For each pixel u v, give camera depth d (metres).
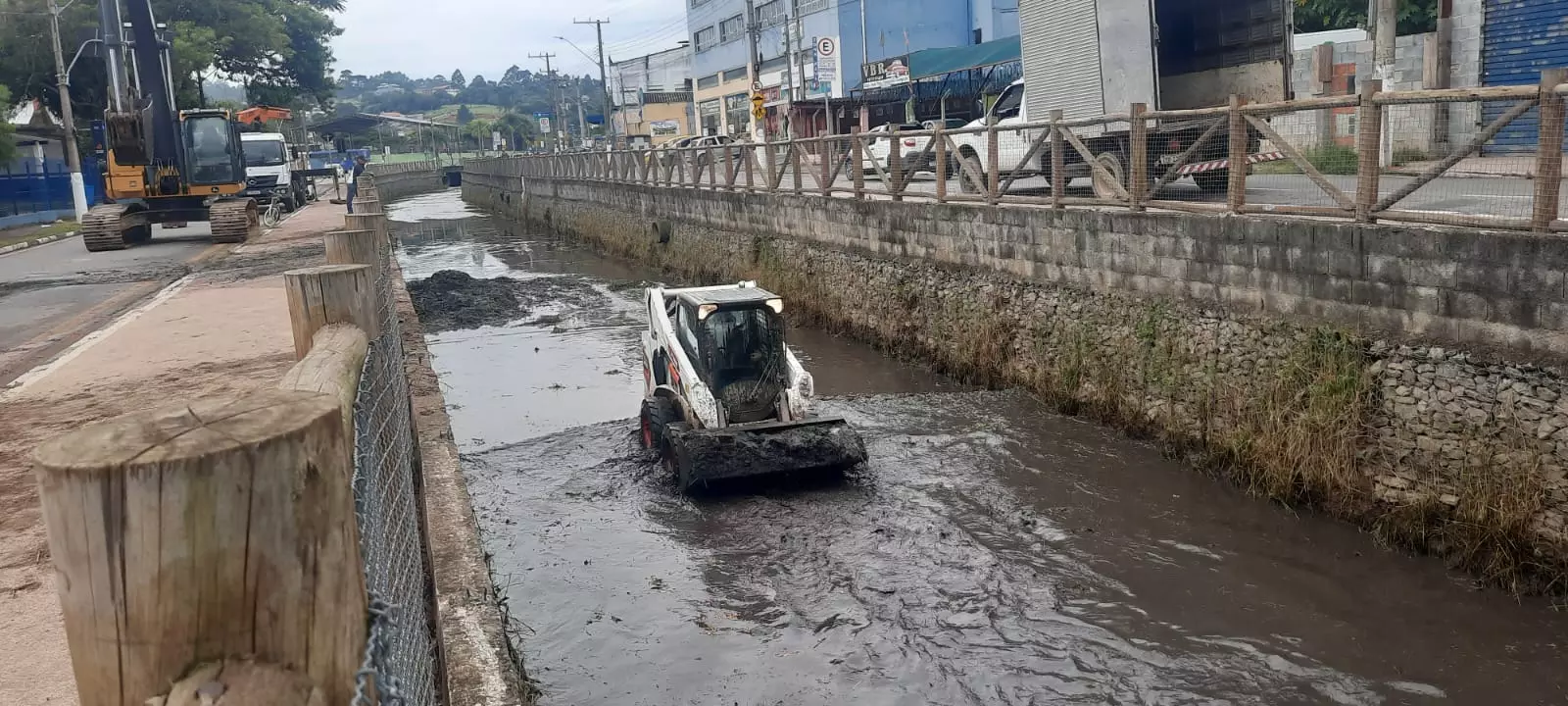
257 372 8.52
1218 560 7.53
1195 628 6.62
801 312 17.38
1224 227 9.32
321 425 1.33
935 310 13.84
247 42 49.44
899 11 46.16
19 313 13.60
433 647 4.34
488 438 11.54
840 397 12.47
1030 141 15.50
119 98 22.75
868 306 15.48
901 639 6.58
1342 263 8.20
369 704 1.44
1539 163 6.78
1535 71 14.88
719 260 21.38
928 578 7.44
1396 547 7.48
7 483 5.83
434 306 20.56
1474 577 6.96
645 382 11.95
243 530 1.22
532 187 41.53
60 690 3.61
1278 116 9.22
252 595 1.25
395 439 3.62
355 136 92.94
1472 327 7.24
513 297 21.41
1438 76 16.27
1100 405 10.70
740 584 7.45
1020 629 6.68
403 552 3.24
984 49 31.84
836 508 8.80
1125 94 13.45
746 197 20.42
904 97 34.28
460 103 173.00
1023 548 7.88
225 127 24.58
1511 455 6.94
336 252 4.62
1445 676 5.96
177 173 23.69
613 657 6.46
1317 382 8.25
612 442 11.01
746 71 55.81
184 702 1.20
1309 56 19.53
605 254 29.48
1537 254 6.75
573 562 7.92
